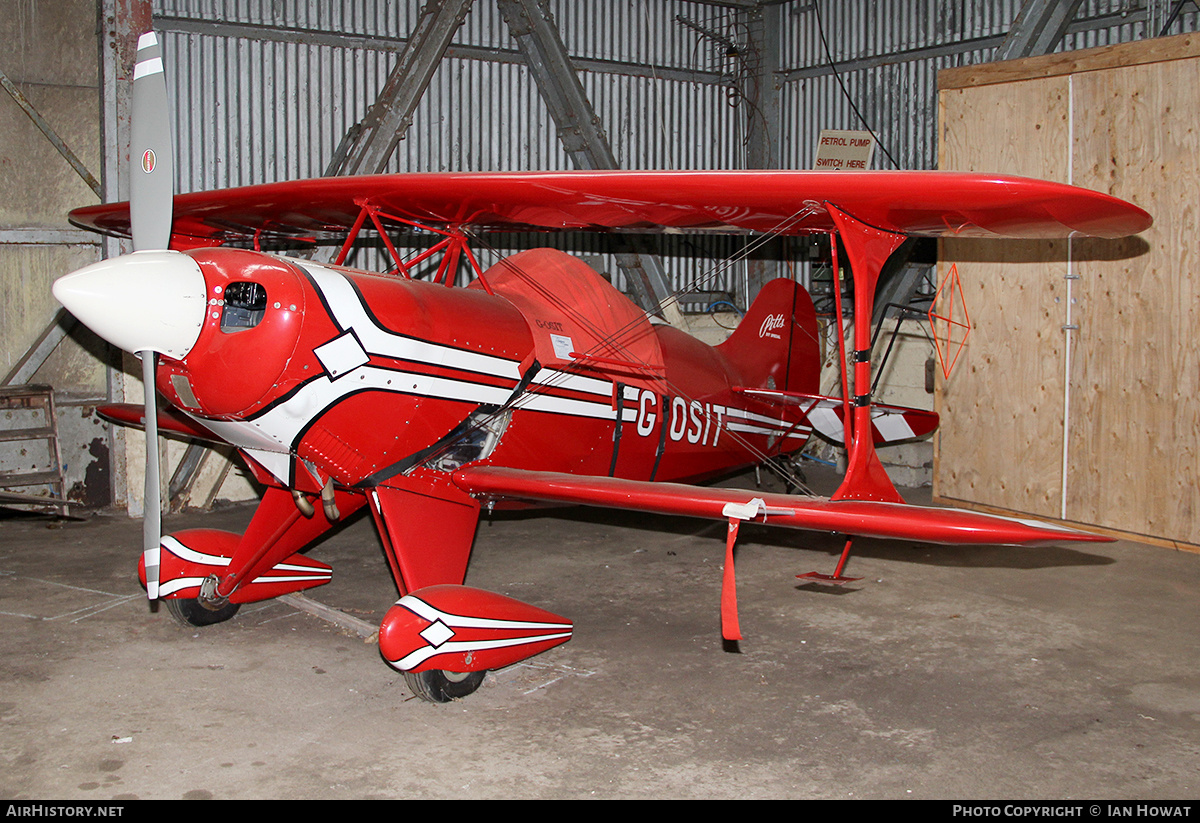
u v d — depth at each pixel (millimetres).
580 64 8141
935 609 4473
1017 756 3000
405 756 2988
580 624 4273
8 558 5258
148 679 3580
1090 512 5875
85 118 6398
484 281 4203
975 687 3557
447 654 3357
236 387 3332
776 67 8750
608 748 3051
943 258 6555
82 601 4504
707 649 3957
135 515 6402
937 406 6645
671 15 8516
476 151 7703
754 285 8812
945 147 6457
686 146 8742
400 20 7246
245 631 4137
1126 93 5539
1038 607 4500
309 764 2928
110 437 6438
